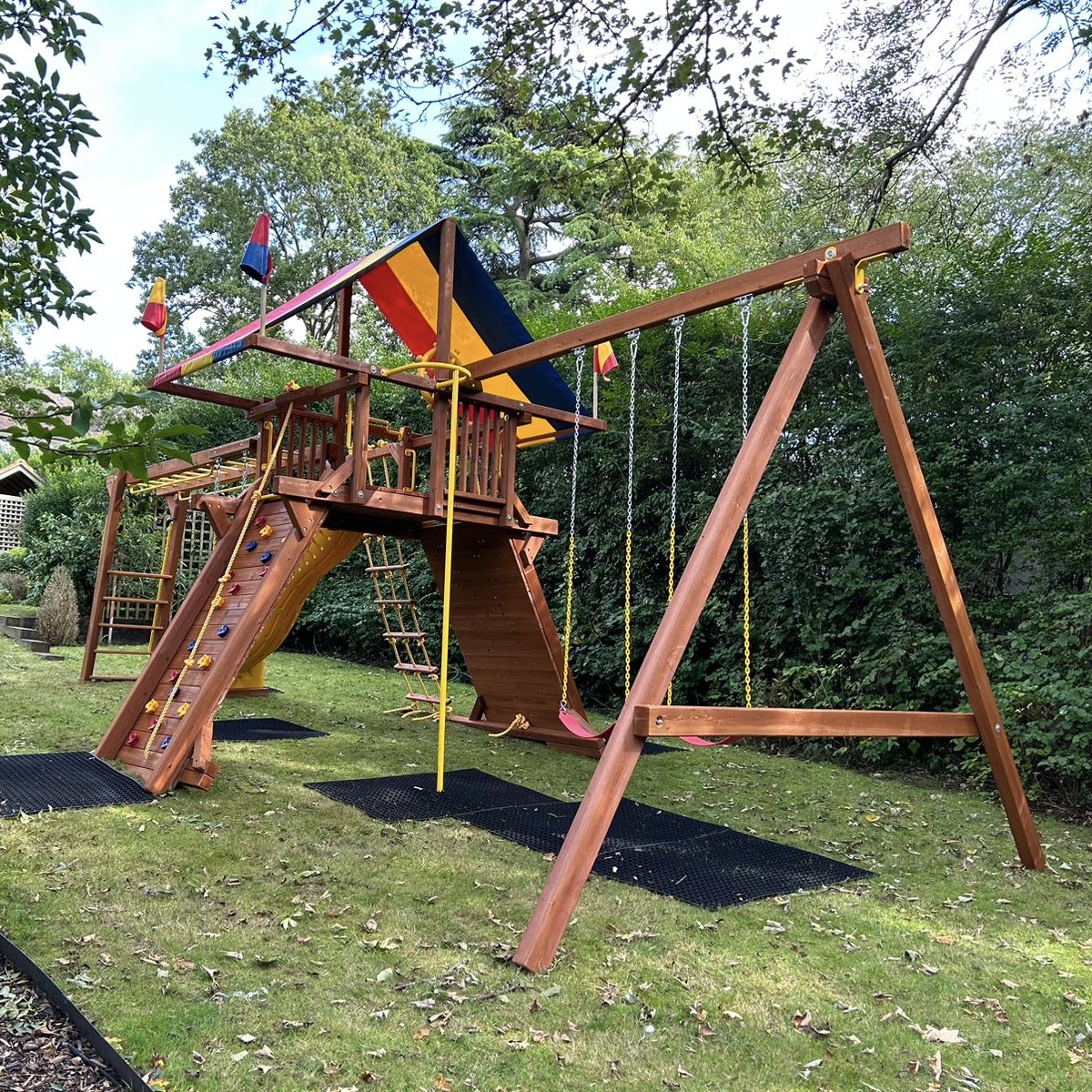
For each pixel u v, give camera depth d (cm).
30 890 306
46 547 1367
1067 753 525
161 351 559
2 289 254
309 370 1548
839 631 712
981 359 657
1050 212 1183
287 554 516
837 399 749
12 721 617
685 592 326
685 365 846
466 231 2334
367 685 948
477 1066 211
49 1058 205
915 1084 214
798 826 466
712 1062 219
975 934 320
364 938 285
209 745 478
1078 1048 237
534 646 664
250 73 674
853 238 364
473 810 457
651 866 380
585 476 930
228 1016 227
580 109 781
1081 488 605
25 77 246
